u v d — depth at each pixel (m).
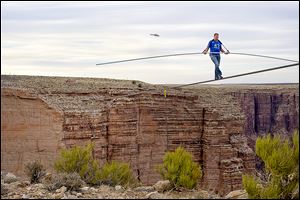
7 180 18.47
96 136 47.91
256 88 78.94
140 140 54.62
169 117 57.50
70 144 45.06
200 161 58.88
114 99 53.03
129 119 53.09
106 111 51.25
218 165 57.91
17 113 41.72
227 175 56.75
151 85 60.72
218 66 20.77
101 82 57.69
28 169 19.59
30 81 47.94
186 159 17.78
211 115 59.34
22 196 15.35
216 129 59.12
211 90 68.38
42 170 19.81
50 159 42.72
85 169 19.17
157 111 56.56
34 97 42.84
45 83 48.94
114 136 51.78
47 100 44.25
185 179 17.03
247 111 79.19
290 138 15.73
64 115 44.62
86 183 18.70
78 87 51.41
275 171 14.82
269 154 15.30
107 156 51.12
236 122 61.81
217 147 58.84
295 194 14.70
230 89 74.75
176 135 57.66
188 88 63.81
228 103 64.06
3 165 39.62
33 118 42.78
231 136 60.91
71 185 16.38
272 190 14.66
